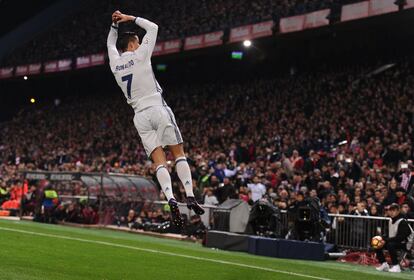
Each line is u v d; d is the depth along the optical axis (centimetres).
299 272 1320
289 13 3462
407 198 1780
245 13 3900
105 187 2664
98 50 4709
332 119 2997
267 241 1730
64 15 5403
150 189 2561
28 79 5494
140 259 1334
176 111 4216
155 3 4797
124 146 3812
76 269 1100
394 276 1418
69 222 2666
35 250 1358
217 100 4056
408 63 3406
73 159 4041
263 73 4394
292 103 3509
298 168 2416
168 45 4138
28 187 2962
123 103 4747
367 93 3127
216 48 3984
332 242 1880
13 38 5512
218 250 1858
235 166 2695
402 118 2662
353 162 2206
